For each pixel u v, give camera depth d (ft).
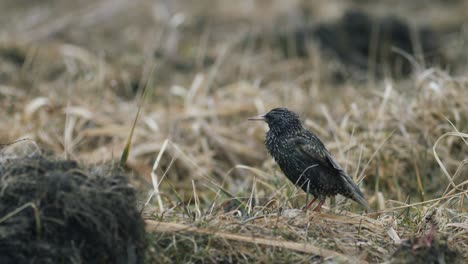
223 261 23.40
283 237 24.54
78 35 66.28
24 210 21.12
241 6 72.74
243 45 63.87
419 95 40.01
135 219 22.21
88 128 43.50
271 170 35.96
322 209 31.19
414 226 26.78
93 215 21.34
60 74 54.34
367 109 40.29
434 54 60.54
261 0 72.84
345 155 36.76
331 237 25.00
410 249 23.06
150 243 23.00
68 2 76.74
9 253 20.59
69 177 21.75
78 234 21.27
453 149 37.19
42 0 78.64
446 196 28.12
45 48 58.23
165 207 29.30
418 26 64.03
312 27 64.23
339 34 63.26
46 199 21.31
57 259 20.83
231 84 55.16
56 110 44.45
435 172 36.19
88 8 73.31
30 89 50.26
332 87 54.44
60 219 21.13
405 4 76.07
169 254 23.29
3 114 45.03
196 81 47.73
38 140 41.04
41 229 20.95
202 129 42.57
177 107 47.03
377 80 57.77
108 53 59.77
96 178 22.33
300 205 32.73
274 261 23.38
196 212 27.17
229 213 26.68
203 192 37.22
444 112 38.04
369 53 62.85
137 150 40.04
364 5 73.56
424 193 34.45
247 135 42.98
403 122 38.06
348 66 61.00
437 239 23.44
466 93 39.19
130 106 46.80
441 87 39.63
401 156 36.27
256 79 54.08
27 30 67.87
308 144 30.94
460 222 27.43
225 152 41.45
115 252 21.47
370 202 33.06
